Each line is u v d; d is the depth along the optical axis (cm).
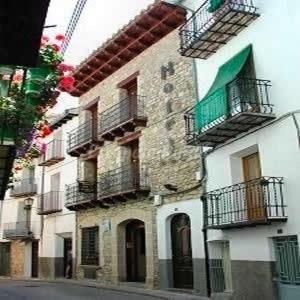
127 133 1842
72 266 2250
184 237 1516
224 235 1258
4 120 754
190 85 1510
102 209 1995
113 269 1853
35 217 2783
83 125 2191
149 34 1714
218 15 1182
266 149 1108
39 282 2189
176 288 1502
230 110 1135
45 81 760
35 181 2817
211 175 1341
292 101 1037
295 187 1010
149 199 1667
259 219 1041
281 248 1064
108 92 2027
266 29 1138
